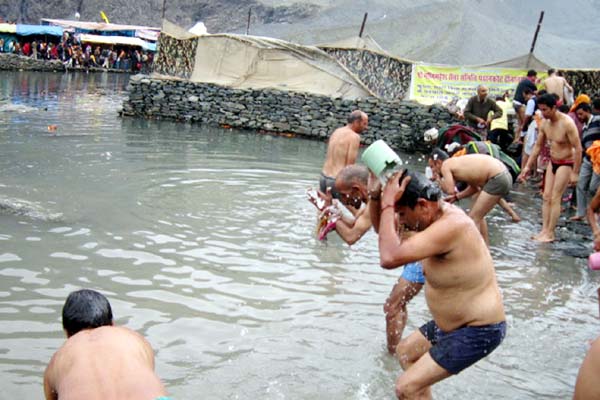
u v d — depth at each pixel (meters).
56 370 3.17
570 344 5.62
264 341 5.29
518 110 13.96
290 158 13.86
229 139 16.20
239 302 6.02
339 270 7.04
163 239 7.62
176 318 5.59
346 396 4.56
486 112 13.96
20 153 12.29
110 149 13.40
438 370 3.96
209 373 4.73
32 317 5.43
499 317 3.95
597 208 7.28
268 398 4.46
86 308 3.49
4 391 4.32
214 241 7.69
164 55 19.75
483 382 4.88
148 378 3.09
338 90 17.80
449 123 16.17
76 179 10.35
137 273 6.53
